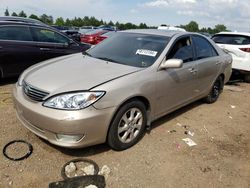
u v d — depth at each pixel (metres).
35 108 3.16
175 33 4.69
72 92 3.11
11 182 2.88
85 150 3.55
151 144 3.88
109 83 3.28
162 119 4.84
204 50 5.30
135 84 3.53
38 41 6.64
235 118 5.32
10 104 4.89
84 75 3.44
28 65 6.51
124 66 3.83
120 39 4.67
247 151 4.00
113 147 3.52
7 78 6.62
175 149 3.82
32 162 3.24
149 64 3.93
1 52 5.93
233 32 8.80
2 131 3.88
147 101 3.82
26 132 3.89
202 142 4.14
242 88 8.02
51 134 3.15
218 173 3.38
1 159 3.23
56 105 3.07
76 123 3.03
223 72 5.99
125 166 3.31
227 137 4.42
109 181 3.03
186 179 3.20
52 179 2.99
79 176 3.04
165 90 4.10
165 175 3.23
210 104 6.02
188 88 4.76
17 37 6.26
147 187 3.00
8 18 7.34
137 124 3.77
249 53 8.21
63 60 4.19
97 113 3.13
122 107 3.42
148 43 4.34
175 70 4.27
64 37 7.25
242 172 3.46
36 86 3.28
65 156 3.40
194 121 4.93
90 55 4.46
